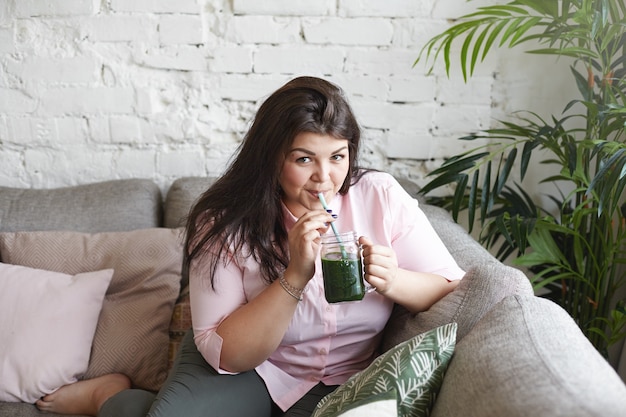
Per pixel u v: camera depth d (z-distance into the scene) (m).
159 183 2.25
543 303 1.17
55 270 1.85
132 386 1.75
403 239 1.45
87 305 1.75
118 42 2.11
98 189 2.07
